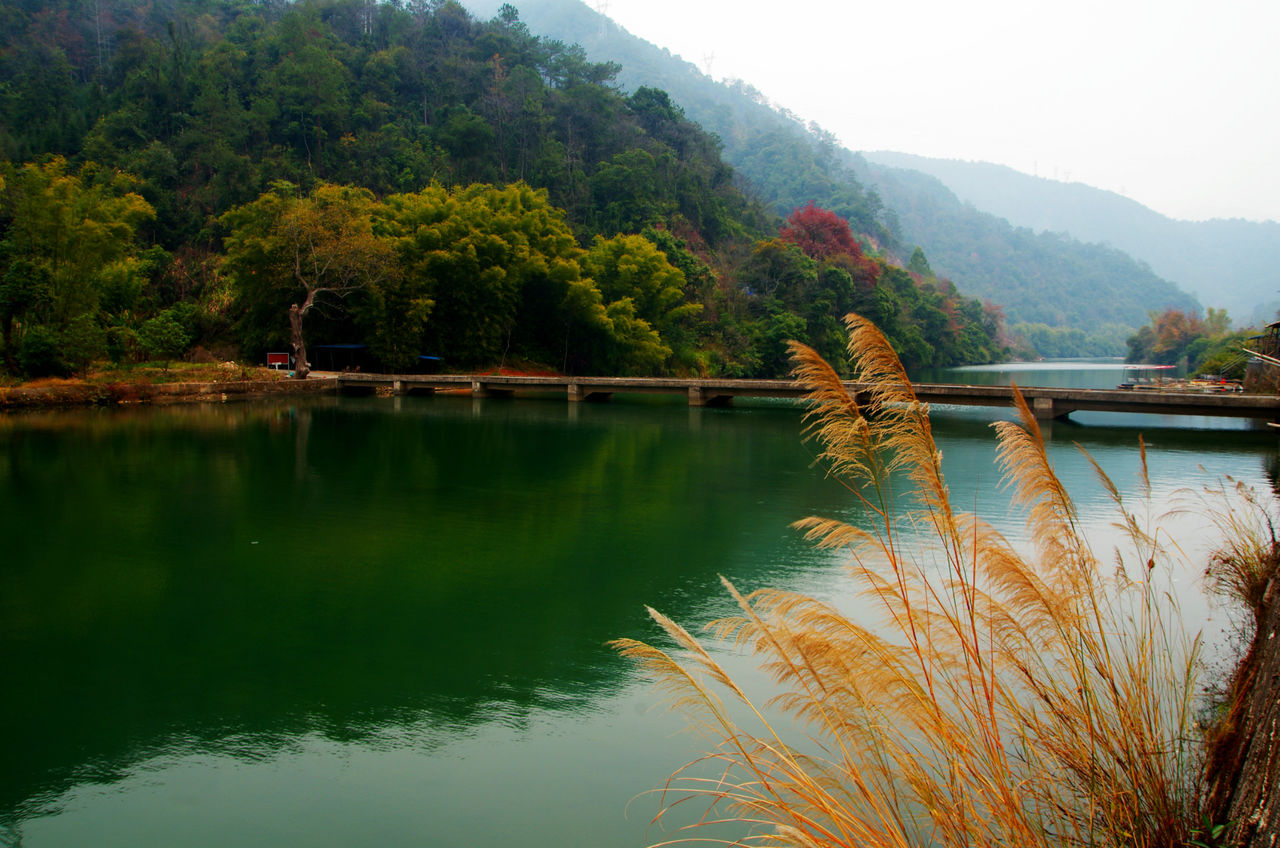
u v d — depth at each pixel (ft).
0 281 93.45
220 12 320.70
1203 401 74.79
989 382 187.32
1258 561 16.51
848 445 11.12
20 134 227.40
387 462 57.16
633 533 36.96
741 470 54.80
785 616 10.89
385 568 31.37
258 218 126.00
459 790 16.28
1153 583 26.58
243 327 140.56
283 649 23.48
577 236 223.10
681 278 179.22
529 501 44.19
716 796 15.66
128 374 103.35
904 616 14.56
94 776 16.97
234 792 16.33
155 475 50.06
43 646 23.67
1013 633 11.60
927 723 10.52
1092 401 80.64
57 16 295.28
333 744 18.29
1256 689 9.57
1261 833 7.69
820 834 10.50
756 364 204.33
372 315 133.18
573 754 17.66
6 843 14.58
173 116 220.23
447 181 223.30
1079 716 10.78
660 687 20.85
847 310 250.16
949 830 9.87
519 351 163.84
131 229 133.59
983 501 42.75
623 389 111.45
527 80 287.07
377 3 343.46
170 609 26.78
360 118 237.45
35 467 51.88
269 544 34.68
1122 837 9.64
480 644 23.89
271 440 67.36
